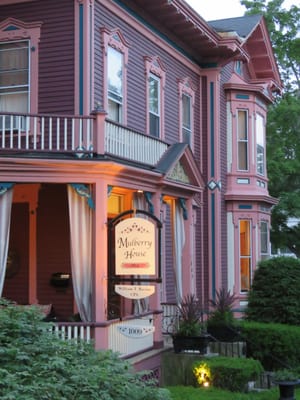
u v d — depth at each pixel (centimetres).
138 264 1162
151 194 1449
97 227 1195
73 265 1207
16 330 815
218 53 2036
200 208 2030
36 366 743
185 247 1655
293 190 2931
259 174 2230
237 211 2127
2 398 646
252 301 1719
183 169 1614
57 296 1483
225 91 2159
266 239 2284
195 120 2034
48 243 1498
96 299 1180
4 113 1185
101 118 1212
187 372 1369
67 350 809
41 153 1211
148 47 1700
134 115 1605
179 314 1555
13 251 1518
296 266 1706
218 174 2056
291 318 1652
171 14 1705
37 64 1408
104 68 1440
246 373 1300
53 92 1392
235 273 2098
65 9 1400
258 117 2266
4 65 1445
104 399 723
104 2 1458
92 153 1206
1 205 1184
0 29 1445
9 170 1174
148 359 1319
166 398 803
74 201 1212
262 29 2353
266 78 2519
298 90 3238
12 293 1509
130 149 1359
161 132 1761
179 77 1903
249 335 1577
